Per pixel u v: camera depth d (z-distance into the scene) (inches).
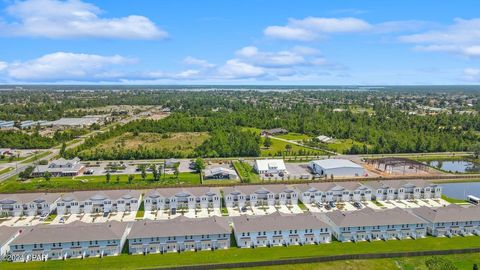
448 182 7288.4
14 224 5054.1
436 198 6318.9
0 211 5339.6
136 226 4407.0
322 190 6003.9
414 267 3954.2
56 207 5570.9
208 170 7357.3
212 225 4429.1
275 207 5743.1
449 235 4731.8
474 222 4837.6
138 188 6338.6
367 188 6127.0
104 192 5634.8
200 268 3875.5
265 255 4188.0
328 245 4463.6
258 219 4566.9
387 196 6195.9
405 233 4699.8
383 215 4758.9
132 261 4028.1
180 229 4333.2
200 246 4323.3
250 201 5777.6
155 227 4328.3
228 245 4392.2
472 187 7022.6
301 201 5999.0
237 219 4707.2
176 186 6254.9
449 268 3612.2
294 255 4185.5
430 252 4210.1
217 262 4008.4
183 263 3986.2
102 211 5511.8
